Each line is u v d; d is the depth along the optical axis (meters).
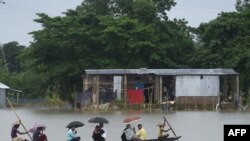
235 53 77.44
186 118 52.94
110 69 75.88
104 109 71.19
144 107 71.69
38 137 28.03
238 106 71.94
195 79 73.12
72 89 83.00
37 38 79.44
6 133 39.81
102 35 78.94
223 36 80.12
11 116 59.06
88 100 74.25
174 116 56.44
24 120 52.28
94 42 80.19
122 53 79.75
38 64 82.56
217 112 64.88
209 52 80.81
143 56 80.56
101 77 74.31
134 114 61.16
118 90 73.94
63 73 79.81
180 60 84.38
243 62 76.81
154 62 80.94
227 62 77.38
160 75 72.94
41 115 60.78
